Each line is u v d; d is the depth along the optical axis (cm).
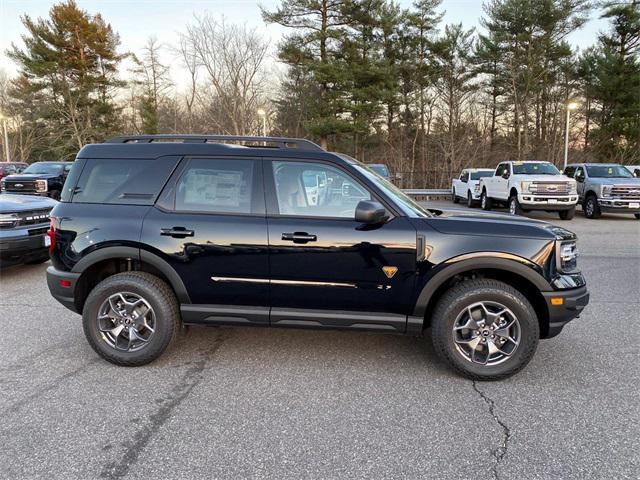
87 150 395
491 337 356
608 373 373
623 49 3284
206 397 331
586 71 3409
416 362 396
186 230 366
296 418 303
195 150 381
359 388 347
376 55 2872
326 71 2680
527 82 3344
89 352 413
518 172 1585
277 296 366
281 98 3725
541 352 416
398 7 2958
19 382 352
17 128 4206
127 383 353
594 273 740
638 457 262
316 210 367
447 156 3378
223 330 473
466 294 351
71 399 326
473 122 3678
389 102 3097
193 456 260
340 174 368
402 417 305
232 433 284
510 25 3350
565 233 369
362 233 354
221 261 365
